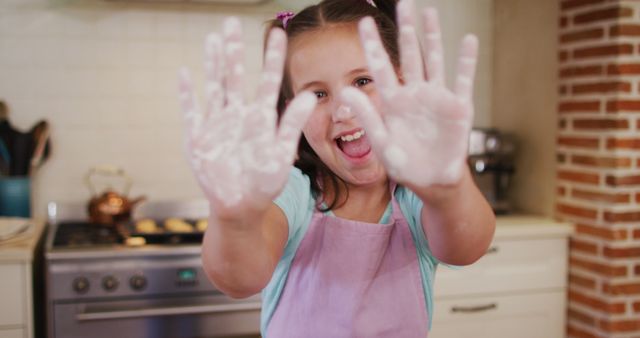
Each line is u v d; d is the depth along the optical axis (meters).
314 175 0.94
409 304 0.89
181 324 2.27
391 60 0.89
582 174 2.54
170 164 2.84
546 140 2.76
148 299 2.26
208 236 0.71
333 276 0.89
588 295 2.51
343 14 0.86
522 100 2.90
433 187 0.64
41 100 2.72
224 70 0.62
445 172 0.62
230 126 0.62
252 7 2.80
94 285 2.21
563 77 2.63
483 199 0.76
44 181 2.74
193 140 0.62
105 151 2.78
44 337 2.54
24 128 2.71
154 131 2.81
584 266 2.54
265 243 0.74
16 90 2.69
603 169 2.43
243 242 0.69
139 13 2.76
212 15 2.81
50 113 2.73
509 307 2.56
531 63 2.83
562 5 2.62
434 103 0.60
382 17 0.90
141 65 2.78
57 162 2.75
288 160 0.62
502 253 2.54
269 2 2.78
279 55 0.61
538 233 2.56
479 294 2.53
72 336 2.21
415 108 0.61
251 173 0.63
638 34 2.36
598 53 2.44
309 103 0.62
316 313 0.89
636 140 2.39
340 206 0.92
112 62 2.76
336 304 0.88
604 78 2.41
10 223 2.38
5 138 2.62
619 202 2.39
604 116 2.42
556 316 2.62
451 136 0.60
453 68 3.03
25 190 2.63
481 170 2.83
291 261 0.91
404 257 0.90
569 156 2.62
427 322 0.93
